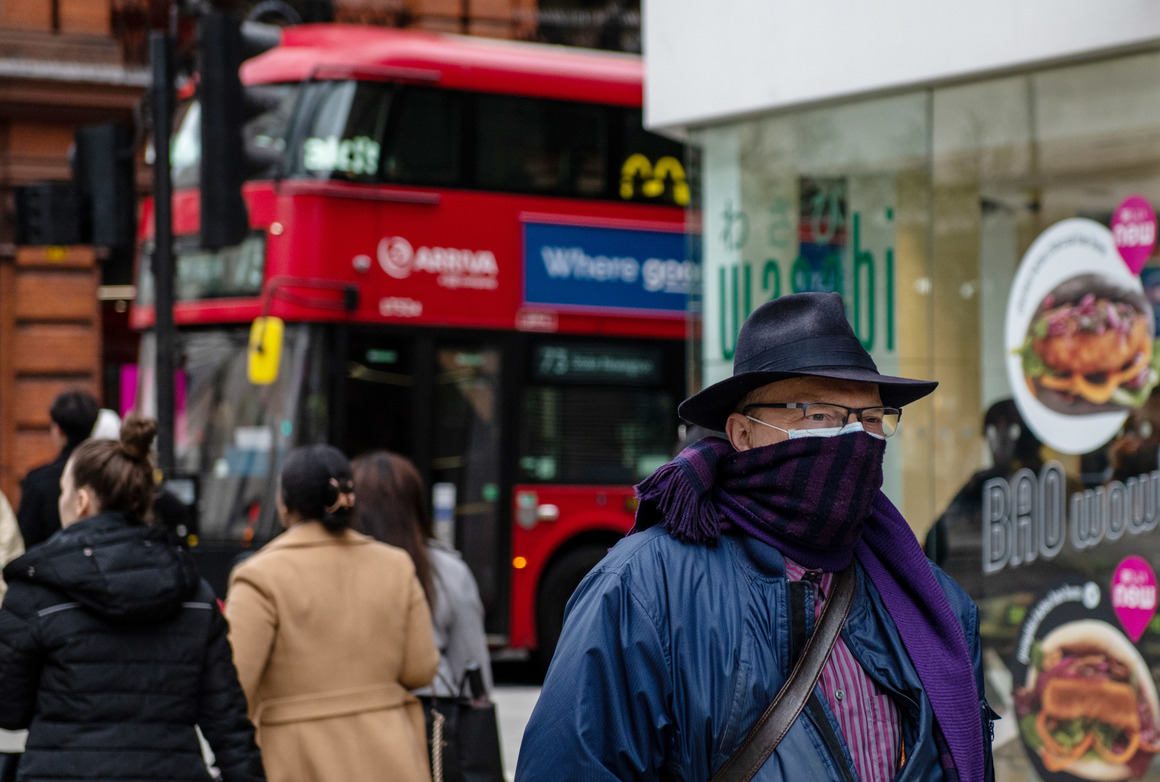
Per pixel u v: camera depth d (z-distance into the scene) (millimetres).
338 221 11758
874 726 2492
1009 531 6324
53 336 18500
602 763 2418
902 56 6305
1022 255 6344
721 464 2641
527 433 12453
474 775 5309
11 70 18094
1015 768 6262
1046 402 6199
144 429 4465
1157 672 5797
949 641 2611
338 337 11680
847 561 2598
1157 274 5859
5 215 18391
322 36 12453
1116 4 5582
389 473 5480
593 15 22203
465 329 12250
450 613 5430
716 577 2520
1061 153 6184
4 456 18312
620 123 13125
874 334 6777
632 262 13047
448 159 12336
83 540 4199
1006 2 5938
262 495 11531
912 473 6633
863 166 6773
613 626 2473
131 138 9133
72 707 4125
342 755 4727
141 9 19219
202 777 4242
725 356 7301
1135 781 5840
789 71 6738
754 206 7164
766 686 2443
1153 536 5805
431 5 20984
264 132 11844
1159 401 5805
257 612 4730
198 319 11891
